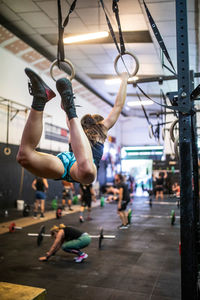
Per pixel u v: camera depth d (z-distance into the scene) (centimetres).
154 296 329
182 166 204
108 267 432
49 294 334
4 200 1054
